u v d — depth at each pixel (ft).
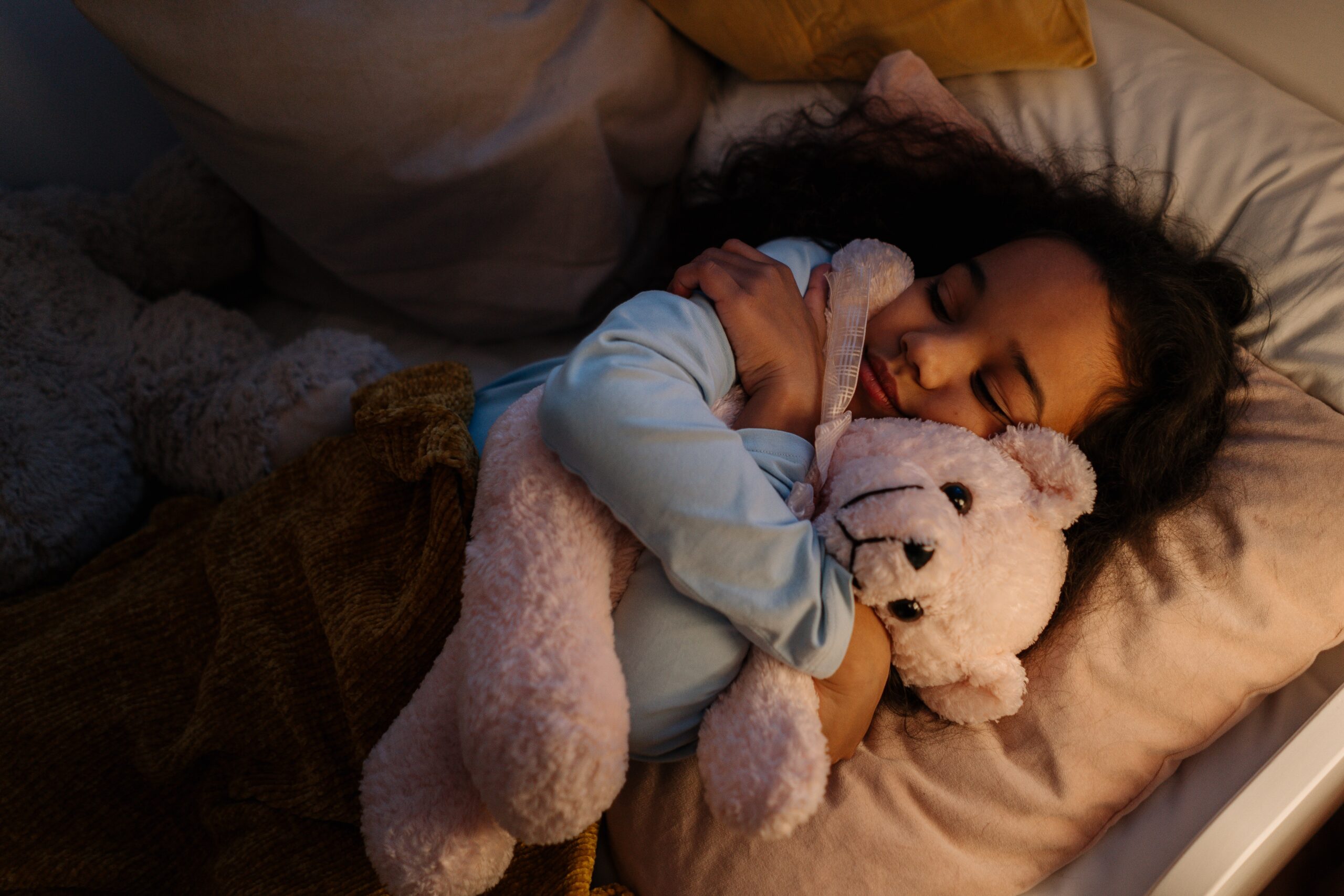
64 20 3.48
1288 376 2.77
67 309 3.07
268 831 2.19
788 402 2.26
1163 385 2.52
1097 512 2.61
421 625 2.21
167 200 3.43
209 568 2.55
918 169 3.33
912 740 2.51
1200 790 2.44
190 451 3.07
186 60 2.69
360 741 2.20
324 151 2.95
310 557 2.43
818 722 1.83
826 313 2.57
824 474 2.21
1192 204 3.03
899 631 2.08
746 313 2.29
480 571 1.88
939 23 3.18
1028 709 2.49
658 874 2.36
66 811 2.27
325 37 2.74
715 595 1.84
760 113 3.62
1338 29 3.09
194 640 2.50
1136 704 2.46
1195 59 3.27
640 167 3.52
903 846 2.31
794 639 1.84
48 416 2.84
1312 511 2.48
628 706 1.80
